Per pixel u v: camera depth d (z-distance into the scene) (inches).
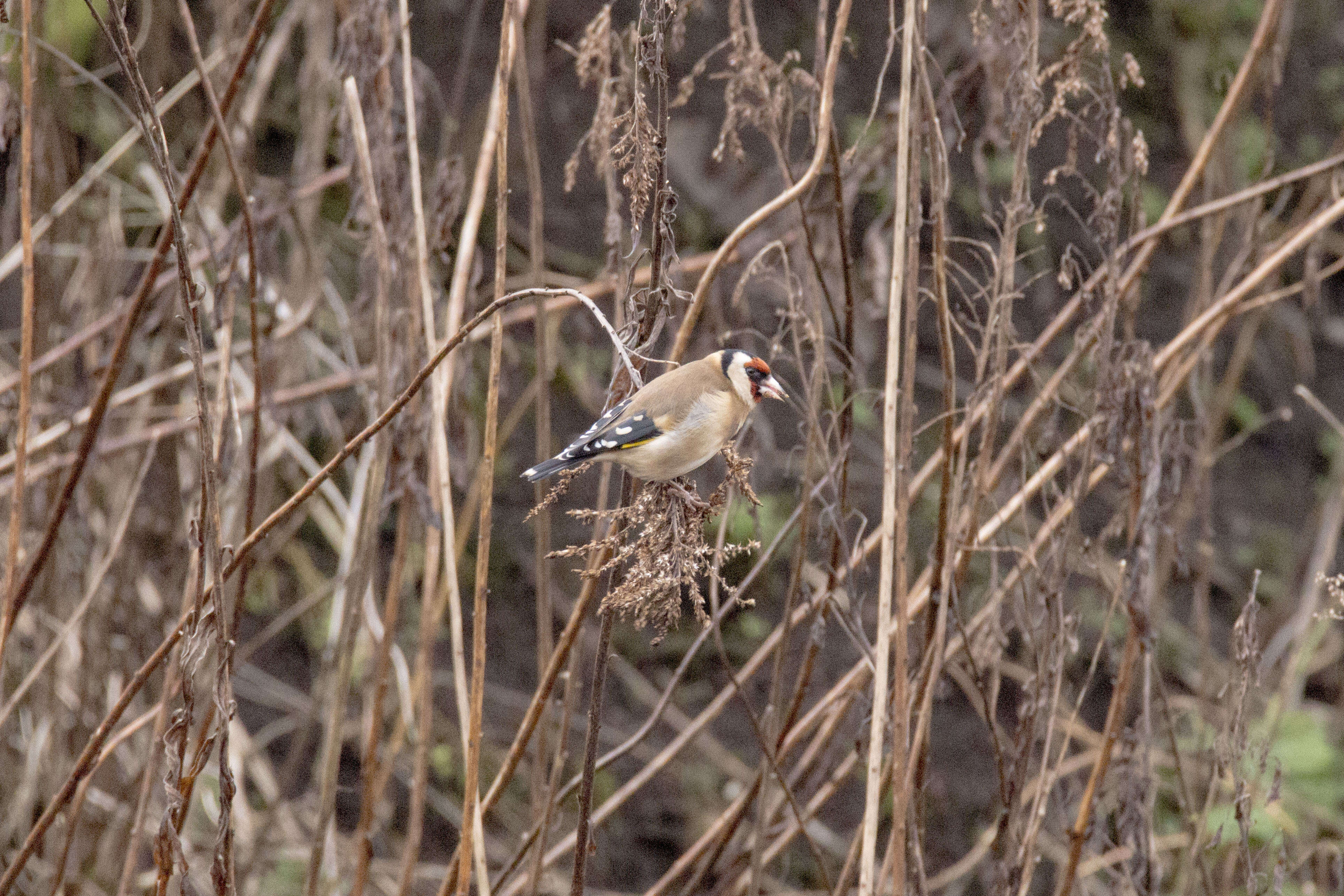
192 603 305.1
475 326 197.9
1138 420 279.4
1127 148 271.9
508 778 257.3
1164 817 419.8
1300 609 514.6
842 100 592.4
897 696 252.5
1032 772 358.9
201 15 495.8
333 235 464.8
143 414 366.3
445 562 322.0
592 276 563.5
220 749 215.0
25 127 230.5
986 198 296.5
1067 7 260.7
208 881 377.7
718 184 587.5
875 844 243.6
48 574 345.1
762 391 259.4
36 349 345.4
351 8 302.0
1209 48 691.4
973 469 275.7
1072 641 283.6
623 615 220.5
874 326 545.6
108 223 366.9
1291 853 391.2
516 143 572.4
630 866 475.2
